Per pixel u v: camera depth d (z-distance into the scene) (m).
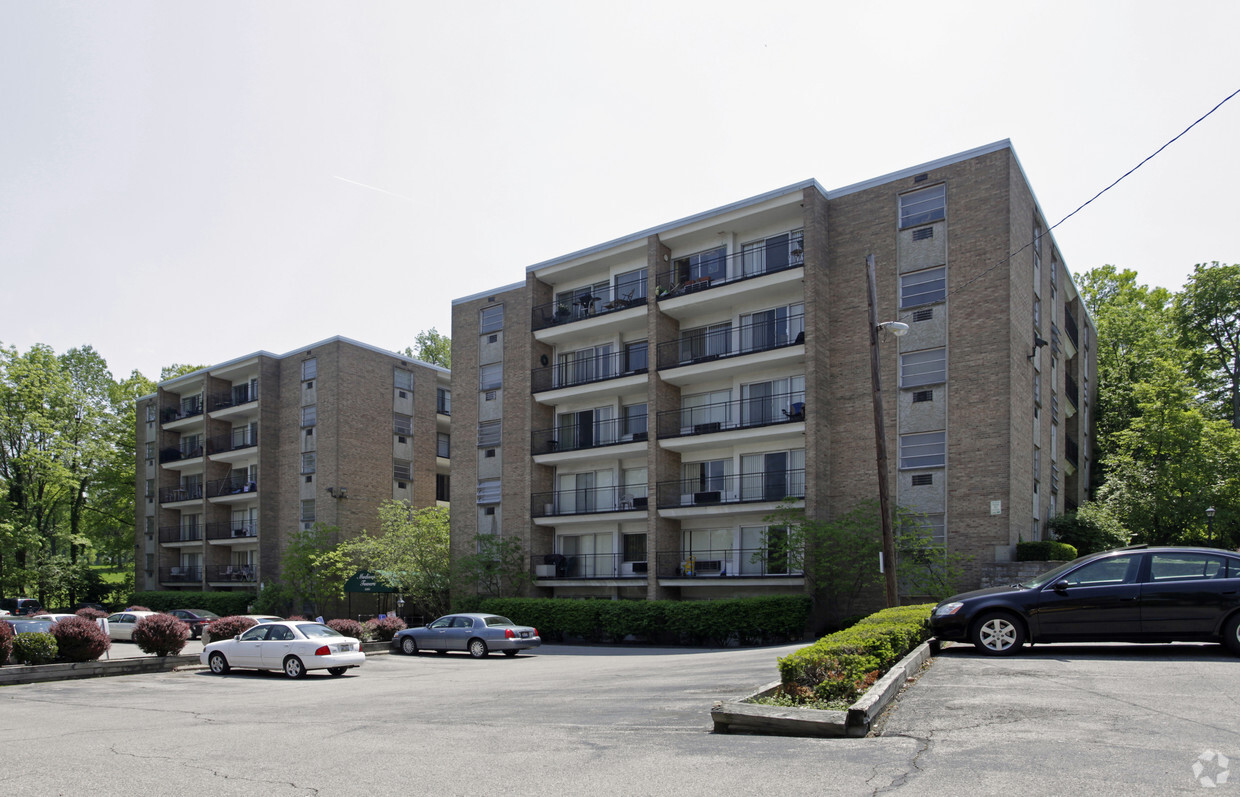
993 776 6.38
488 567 36.53
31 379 55.75
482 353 41.59
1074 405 38.94
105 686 19.16
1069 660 12.08
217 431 53.56
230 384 54.38
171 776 7.92
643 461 35.75
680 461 34.09
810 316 29.67
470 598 36.44
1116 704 8.80
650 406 33.44
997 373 26.98
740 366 31.47
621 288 37.19
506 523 39.00
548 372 38.53
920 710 9.02
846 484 29.56
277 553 48.56
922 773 6.55
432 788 6.94
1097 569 12.79
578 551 36.88
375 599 46.75
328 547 43.78
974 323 27.62
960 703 9.27
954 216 28.45
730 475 32.50
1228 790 5.87
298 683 19.52
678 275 35.16
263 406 49.34
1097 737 7.46
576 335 37.69
